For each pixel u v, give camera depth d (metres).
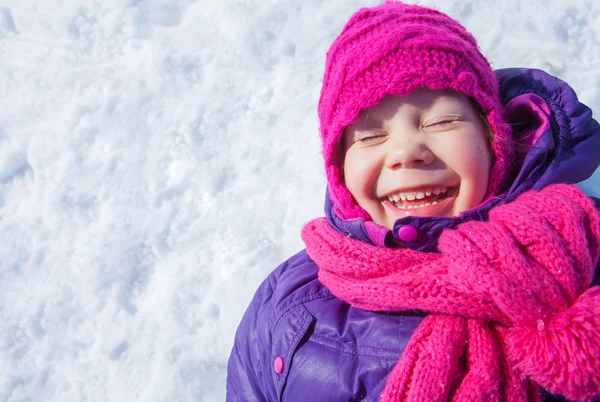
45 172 1.82
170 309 1.61
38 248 1.72
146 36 1.96
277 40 1.88
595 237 1.03
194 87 1.87
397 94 1.12
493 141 1.17
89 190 1.78
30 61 1.96
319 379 1.15
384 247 1.15
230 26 1.91
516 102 1.28
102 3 1.99
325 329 1.19
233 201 1.73
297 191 1.71
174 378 1.54
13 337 1.62
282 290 1.33
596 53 1.70
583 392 0.88
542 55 1.70
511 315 0.94
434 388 0.95
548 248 0.97
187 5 1.98
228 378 1.42
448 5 1.78
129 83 1.89
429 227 1.11
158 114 1.85
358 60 1.15
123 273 1.67
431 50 1.12
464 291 0.99
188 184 1.77
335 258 1.15
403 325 1.12
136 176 1.79
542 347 0.89
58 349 1.60
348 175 1.21
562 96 1.29
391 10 1.28
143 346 1.58
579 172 1.21
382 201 1.20
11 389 1.56
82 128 1.85
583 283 0.96
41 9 2.01
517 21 1.75
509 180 1.24
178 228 1.72
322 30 1.87
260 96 1.84
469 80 1.12
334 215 1.28
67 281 1.67
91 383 1.56
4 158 1.84
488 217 1.10
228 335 1.57
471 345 1.00
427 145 1.11
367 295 1.08
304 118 1.79
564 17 1.74
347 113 1.15
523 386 0.96
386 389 0.99
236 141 1.80
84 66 1.94
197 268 1.66
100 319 1.63
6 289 1.68
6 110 1.90
